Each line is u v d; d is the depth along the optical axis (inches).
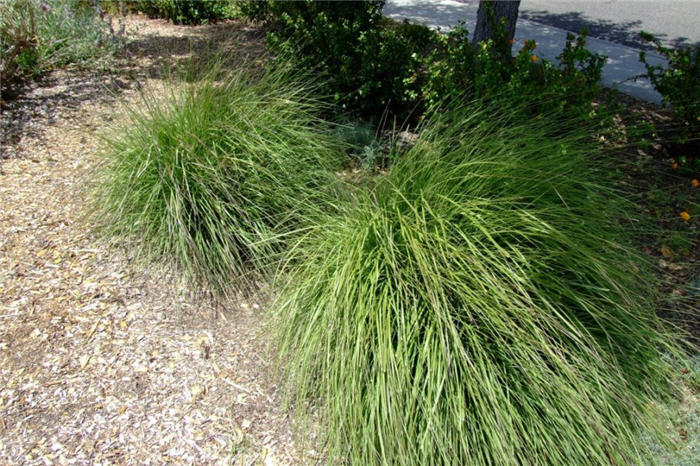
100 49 274.7
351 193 127.0
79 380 111.2
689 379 108.4
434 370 86.7
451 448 86.8
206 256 139.4
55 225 153.8
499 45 191.3
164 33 337.7
